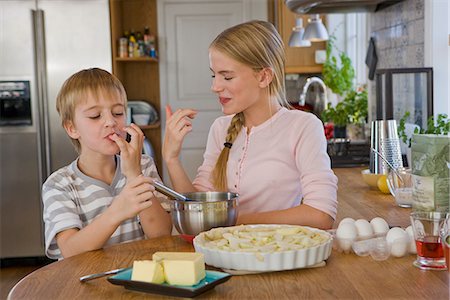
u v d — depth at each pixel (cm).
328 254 140
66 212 176
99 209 188
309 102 593
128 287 124
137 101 589
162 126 606
